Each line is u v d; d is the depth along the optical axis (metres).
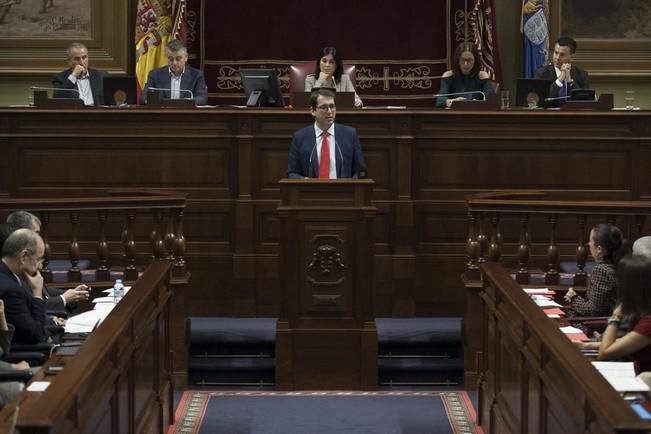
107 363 6.07
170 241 10.30
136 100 12.20
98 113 11.78
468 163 11.85
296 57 15.14
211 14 15.04
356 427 8.91
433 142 11.82
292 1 15.09
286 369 10.12
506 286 7.78
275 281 11.77
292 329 10.09
